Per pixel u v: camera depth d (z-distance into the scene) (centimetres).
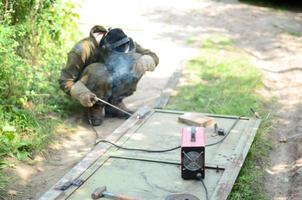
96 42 404
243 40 648
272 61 579
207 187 293
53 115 409
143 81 500
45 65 463
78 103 433
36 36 483
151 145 342
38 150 360
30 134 373
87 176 303
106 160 323
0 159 343
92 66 399
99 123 406
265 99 465
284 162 365
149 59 410
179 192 288
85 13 717
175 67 536
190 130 310
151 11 763
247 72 518
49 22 506
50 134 381
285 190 331
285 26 720
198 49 596
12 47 423
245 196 315
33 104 407
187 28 688
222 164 314
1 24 422
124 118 419
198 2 845
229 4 842
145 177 304
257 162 359
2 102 385
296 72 544
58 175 337
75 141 383
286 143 389
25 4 473
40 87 420
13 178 329
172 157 325
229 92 464
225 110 419
